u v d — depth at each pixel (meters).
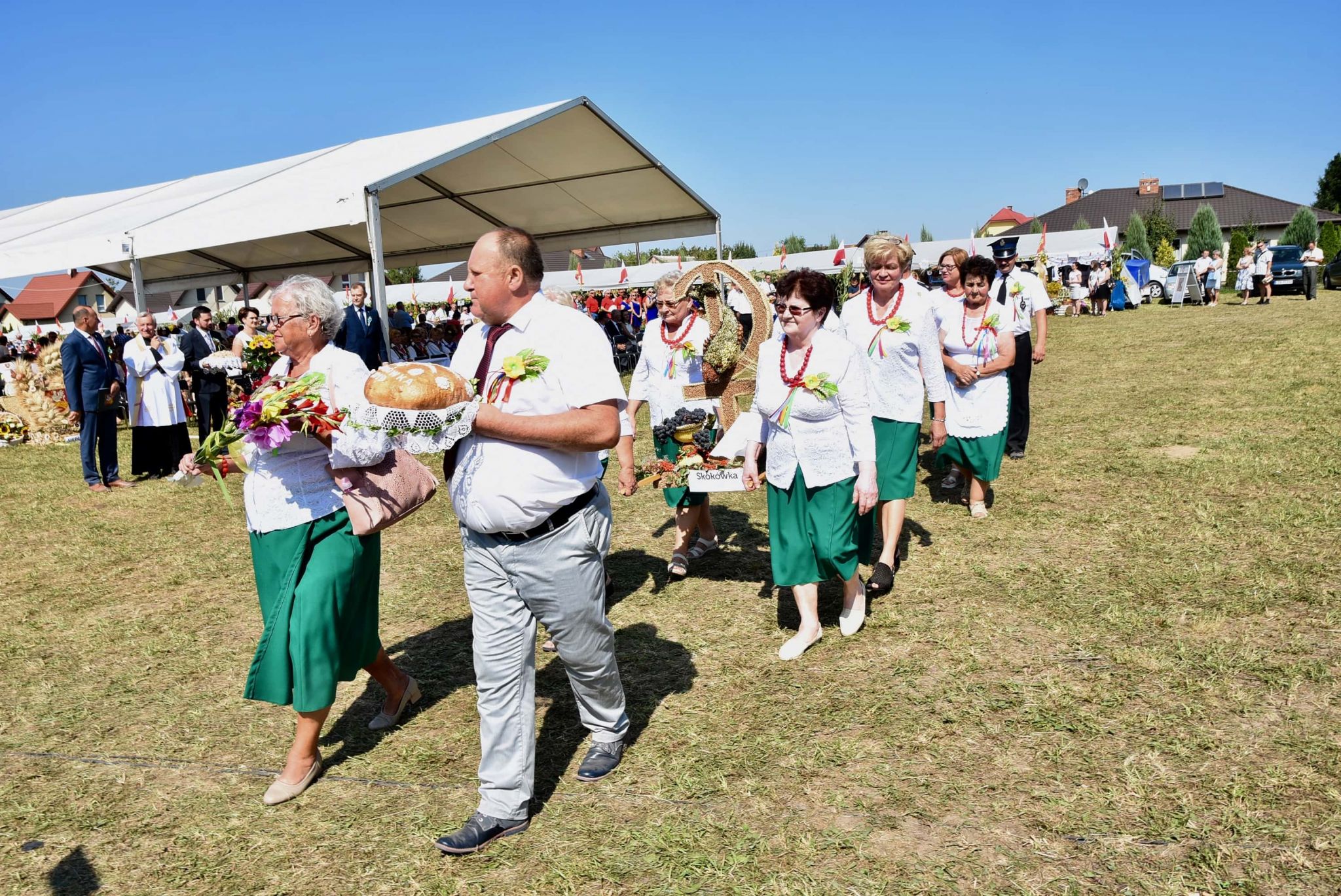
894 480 4.88
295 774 3.26
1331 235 41.44
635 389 5.27
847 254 27.06
